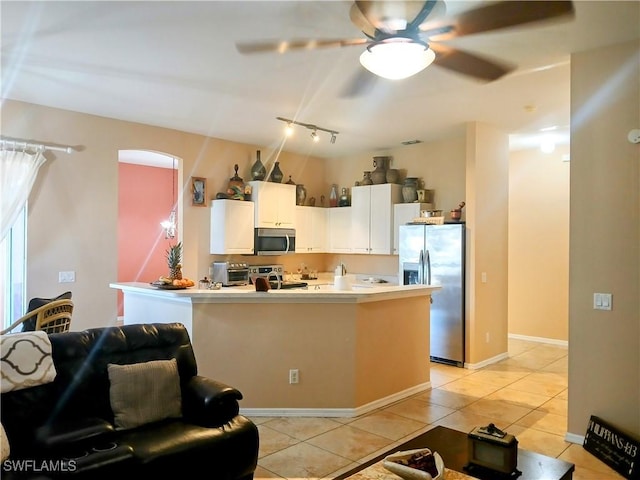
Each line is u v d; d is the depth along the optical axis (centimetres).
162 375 284
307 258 770
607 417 332
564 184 685
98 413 267
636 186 323
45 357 258
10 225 457
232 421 271
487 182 568
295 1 275
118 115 522
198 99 463
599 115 338
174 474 233
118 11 288
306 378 399
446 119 532
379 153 718
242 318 397
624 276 327
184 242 607
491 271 581
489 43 325
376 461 229
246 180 675
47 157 488
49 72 391
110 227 530
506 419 393
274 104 479
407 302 457
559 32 311
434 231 583
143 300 450
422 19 237
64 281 497
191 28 311
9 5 280
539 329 708
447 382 498
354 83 411
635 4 272
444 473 201
